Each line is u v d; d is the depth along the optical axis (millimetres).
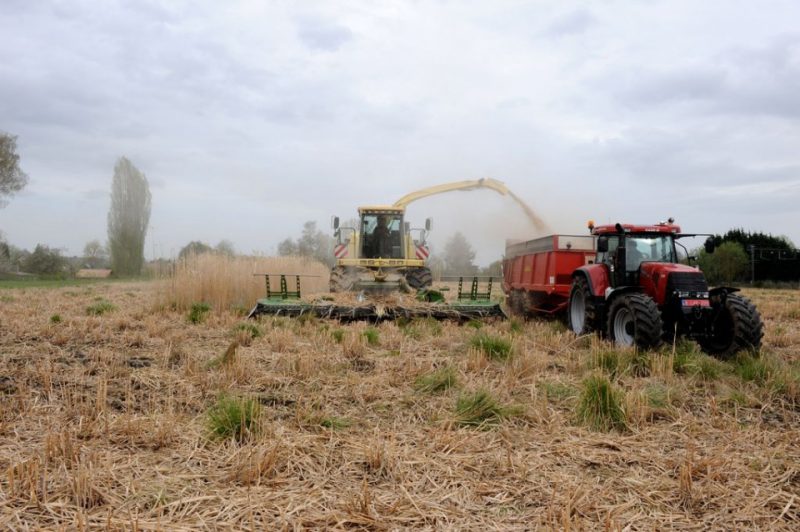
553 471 3953
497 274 27656
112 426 4508
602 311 9219
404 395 5723
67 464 3818
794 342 9805
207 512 3217
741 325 7848
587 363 7152
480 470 3924
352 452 4188
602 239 9188
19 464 3594
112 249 51469
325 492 3518
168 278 13383
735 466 4090
